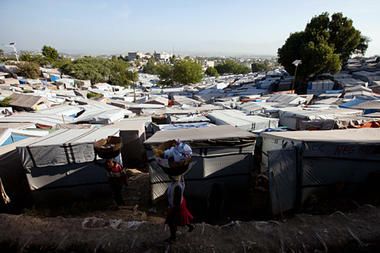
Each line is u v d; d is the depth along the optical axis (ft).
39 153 23.72
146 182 30.55
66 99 94.38
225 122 38.47
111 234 18.19
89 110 59.67
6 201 25.31
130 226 19.27
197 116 48.62
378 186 22.03
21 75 166.81
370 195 21.97
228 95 119.65
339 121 39.52
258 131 36.73
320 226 17.69
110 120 46.01
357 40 122.01
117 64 250.98
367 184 22.43
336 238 16.39
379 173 22.09
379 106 48.52
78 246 17.13
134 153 37.19
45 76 178.40
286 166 21.98
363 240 16.16
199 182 25.05
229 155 25.13
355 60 191.11
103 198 25.91
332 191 22.58
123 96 135.44
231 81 198.59
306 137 24.02
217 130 29.01
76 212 23.54
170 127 36.88
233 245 16.46
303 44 115.44
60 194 25.23
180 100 103.81
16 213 25.20
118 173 23.54
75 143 24.12
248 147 25.35
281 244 16.26
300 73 119.34
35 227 19.39
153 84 268.82
